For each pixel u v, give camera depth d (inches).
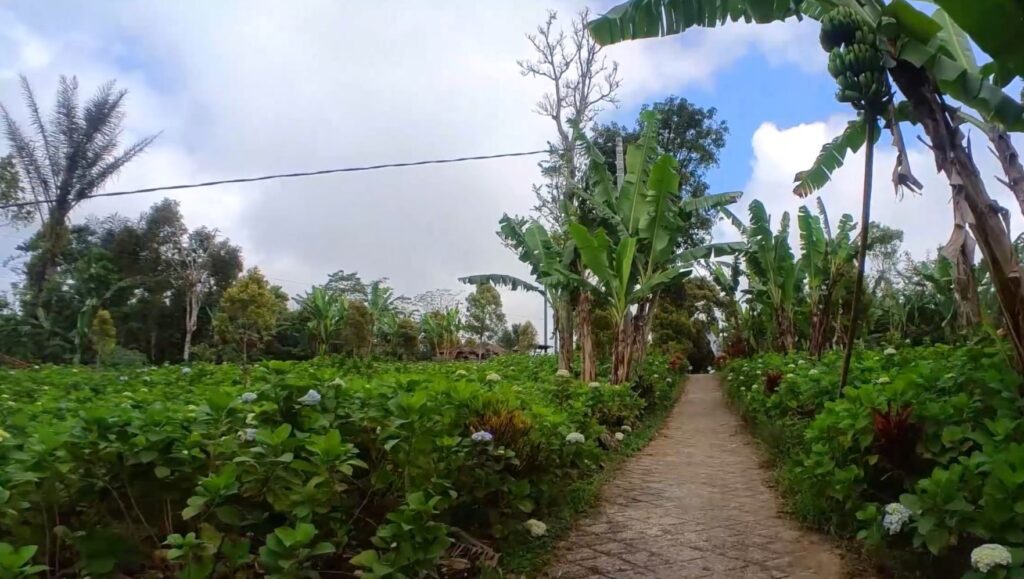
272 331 1039.6
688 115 808.9
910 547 143.9
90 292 1085.8
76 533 103.0
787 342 574.6
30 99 864.9
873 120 193.9
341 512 127.4
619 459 314.7
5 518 98.7
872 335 707.4
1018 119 168.7
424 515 117.6
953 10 149.9
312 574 104.3
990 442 134.8
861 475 161.9
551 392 313.7
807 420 289.1
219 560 105.6
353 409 137.0
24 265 1103.6
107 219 1337.4
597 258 455.8
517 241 569.6
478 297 1780.3
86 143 882.8
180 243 1359.5
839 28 189.9
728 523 207.3
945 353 272.4
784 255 572.1
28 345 928.9
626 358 468.4
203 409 128.2
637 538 191.3
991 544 108.7
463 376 269.0
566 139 665.0
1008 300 168.4
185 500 113.3
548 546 178.4
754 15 192.1
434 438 142.9
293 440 116.3
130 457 106.3
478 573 147.0
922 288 765.9
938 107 182.4
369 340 1019.9
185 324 1360.7
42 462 102.1
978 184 173.8
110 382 308.5
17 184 876.6
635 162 468.1
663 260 455.2
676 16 196.2
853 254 478.3
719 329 1235.2
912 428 156.0
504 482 168.7
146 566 109.7
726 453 347.6
